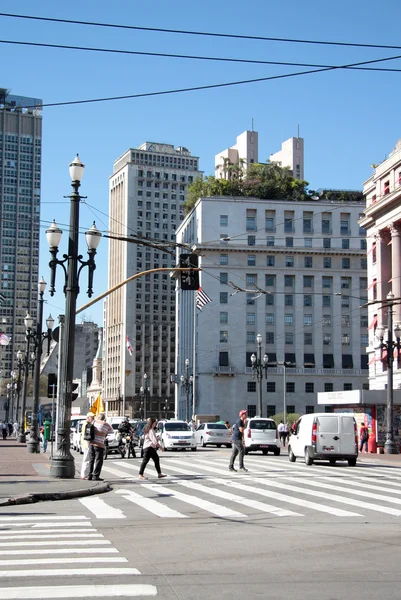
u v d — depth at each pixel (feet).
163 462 111.75
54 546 37.91
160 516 51.49
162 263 556.51
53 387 105.19
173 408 552.41
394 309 215.92
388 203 216.74
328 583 29.14
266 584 28.89
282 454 139.74
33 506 58.29
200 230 346.54
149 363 549.95
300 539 40.63
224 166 428.15
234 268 345.72
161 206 554.05
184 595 26.86
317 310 350.43
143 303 552.41
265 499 61.52
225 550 36.91
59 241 80.53
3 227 577.02
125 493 68.23
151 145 593.83
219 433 170.40
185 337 383.24
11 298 561.43
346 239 355.97
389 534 42.52
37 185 598.75
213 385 338.34
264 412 339.98
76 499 63.67
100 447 77.51
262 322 344.90
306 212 354.54
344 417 99.91
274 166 401.29
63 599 26.11
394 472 89.71
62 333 82.99
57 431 80.28
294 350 346.54
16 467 96.17
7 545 38.22
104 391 595.06
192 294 364.17
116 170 592.19
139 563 33.17
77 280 81.00
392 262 219.61
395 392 156.46
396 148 218.79
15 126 600.39
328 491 67.26
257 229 349.20
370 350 234.79
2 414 459.73
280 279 348.79
